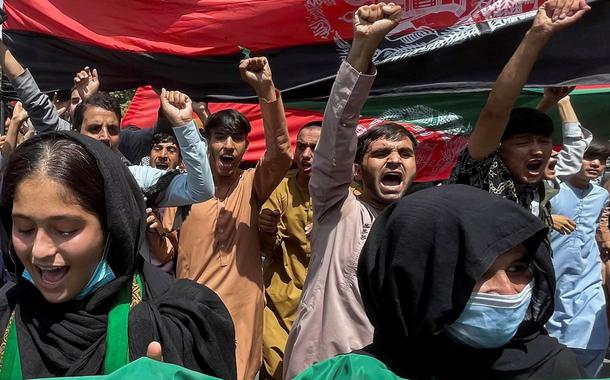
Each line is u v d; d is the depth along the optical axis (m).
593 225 4.75
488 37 3.34
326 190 2.80
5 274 3.40
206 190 3.15
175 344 1.68
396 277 1.60
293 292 4.00
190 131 3.13
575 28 3.19
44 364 1.62
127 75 4.07
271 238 3.81
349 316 2.67
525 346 1.72
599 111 5.44
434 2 3.39
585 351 4.66
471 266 1.55
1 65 3.85
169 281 1.81
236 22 3.83
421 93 3.42
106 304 1.68
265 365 3.96
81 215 1.60
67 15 4.07
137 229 1.70
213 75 3.94
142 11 3.99
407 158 3.06
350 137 2.71
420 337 1.63
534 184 2.79
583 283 4.68
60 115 4.55
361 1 3.61
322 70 3.71
